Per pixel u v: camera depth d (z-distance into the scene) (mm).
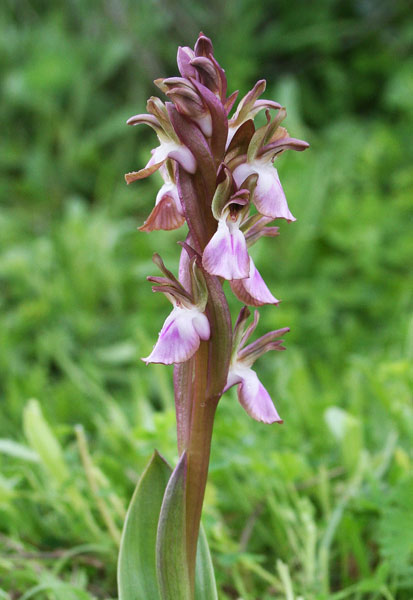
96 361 805
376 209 956
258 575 479
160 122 353
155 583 382
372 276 897
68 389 693
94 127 1347
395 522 433
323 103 1412
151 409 684
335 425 509
